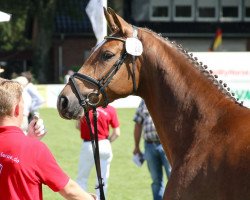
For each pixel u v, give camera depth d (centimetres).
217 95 649
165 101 669
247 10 6356
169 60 671
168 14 6209
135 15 6172
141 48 665
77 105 668
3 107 527
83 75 671
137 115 1199
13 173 516
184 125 654
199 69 669
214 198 593
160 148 1127
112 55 667
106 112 1173
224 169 588
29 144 522
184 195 617
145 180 1574
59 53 5688
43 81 5162
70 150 2062
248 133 594
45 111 3403
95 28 1086
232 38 6022
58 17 5753
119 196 1376
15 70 5981
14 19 5262
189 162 628
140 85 682
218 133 621
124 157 1941
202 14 6309
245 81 2008
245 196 561
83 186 1177
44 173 521
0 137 525
